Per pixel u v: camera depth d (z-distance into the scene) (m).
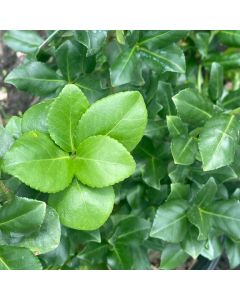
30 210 0.17
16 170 0.16
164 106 0.25
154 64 0.24
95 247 0.25
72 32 0.24
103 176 0.16
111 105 0.17
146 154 0.25
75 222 0.17
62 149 0.17
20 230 0.17
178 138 0.23
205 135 0.20
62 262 0.23
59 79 0.24
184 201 0.23
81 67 0.24
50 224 0.18
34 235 0.18
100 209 0.17
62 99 0.17
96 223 0.17
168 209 0.23
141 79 0.23
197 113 0.22
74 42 0.23
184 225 0.23
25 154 0.16
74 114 0.17
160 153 0.25
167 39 0.23
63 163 0.17
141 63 0.24
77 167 0.17
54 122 0.17
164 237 0.23
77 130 0.17
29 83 0.24
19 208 0.17
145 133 0.25
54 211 0.17
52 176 0.16
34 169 0.16
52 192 0.16
